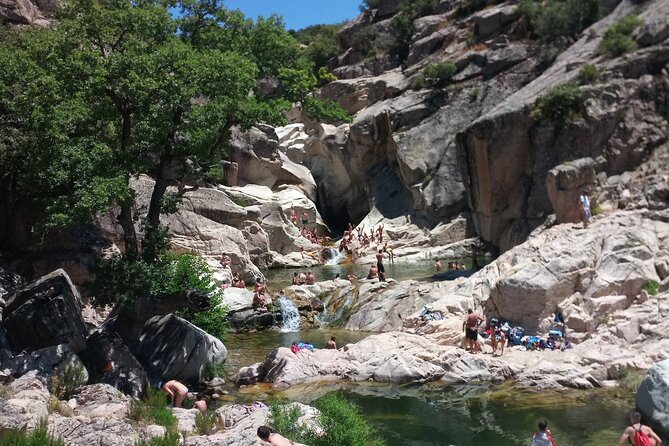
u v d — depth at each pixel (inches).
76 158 603.5
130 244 629.6
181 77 609.3
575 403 534.9
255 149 1644.9
